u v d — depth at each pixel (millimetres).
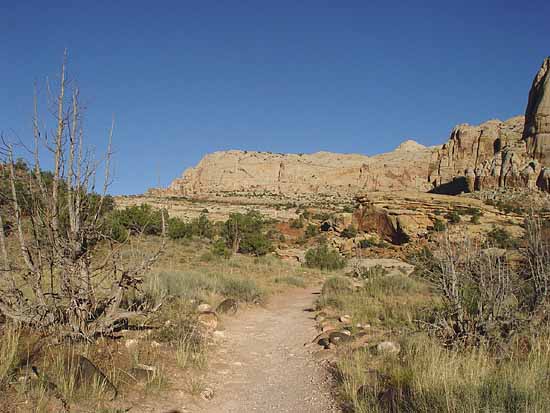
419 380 5293
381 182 164000
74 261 6621
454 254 8195
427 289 15977
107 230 7352
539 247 7832
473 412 4184
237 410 5516
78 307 6555
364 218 58344
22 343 5766
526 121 101000
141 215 30562
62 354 5566
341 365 6805
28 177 6820
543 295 7289
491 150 135125
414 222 52875
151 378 5805
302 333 10438
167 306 9961
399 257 44469
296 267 33312
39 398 4551
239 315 12500
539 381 4852
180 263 24859
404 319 10375
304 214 79062
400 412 4680
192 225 46344
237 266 27188
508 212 53344
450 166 141875
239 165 193500
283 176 184375
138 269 7043
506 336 7098
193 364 6848
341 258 37469
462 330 7457
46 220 6488
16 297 6375
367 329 9820
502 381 4852
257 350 8680
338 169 180375
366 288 16766
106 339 6938
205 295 13133
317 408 5543
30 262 6512
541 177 80875
